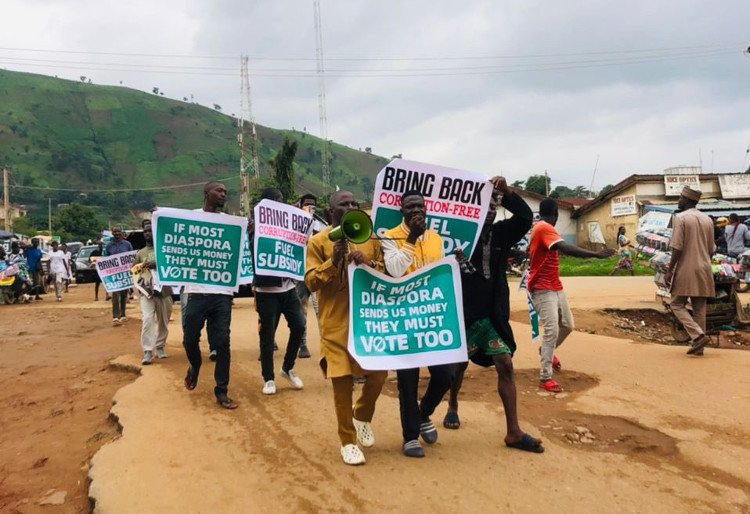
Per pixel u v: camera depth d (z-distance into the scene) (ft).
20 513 13.74
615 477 13.71
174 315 43.47
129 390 21.27
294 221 21.09
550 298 21.01
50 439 18.57
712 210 89.61
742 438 16.07
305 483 13.34
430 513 11.96
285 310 21.15
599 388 20.90
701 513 12.09
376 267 14.75
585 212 117.29
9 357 31.71
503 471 13.93
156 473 13.97
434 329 14.42
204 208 20.18
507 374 15.31
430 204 15.87
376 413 18.44
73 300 64.03
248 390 21.26
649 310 40.42
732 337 33.94
